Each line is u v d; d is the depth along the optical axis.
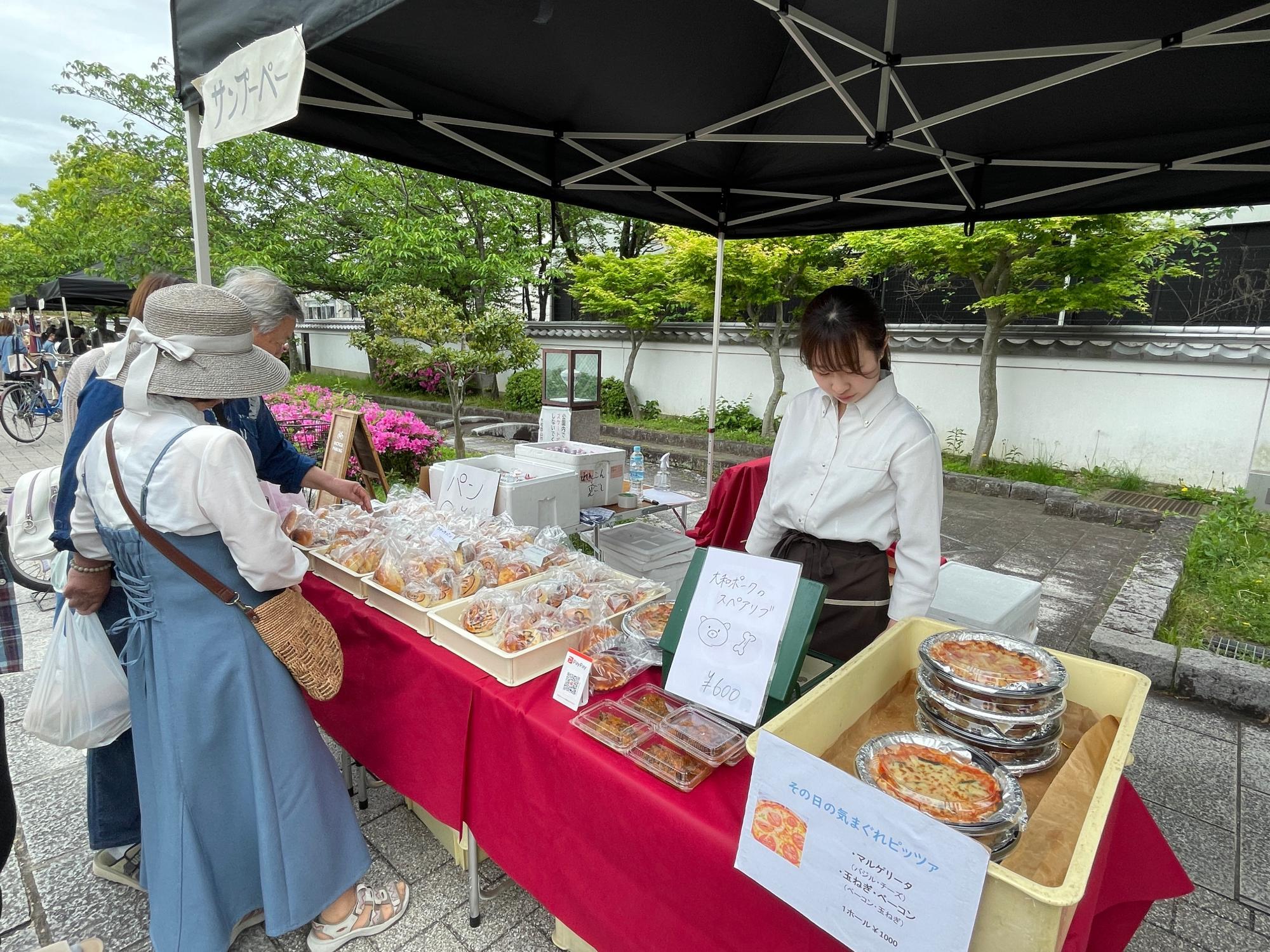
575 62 2.41
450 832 1.98
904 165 3.27
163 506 1.41
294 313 2.13
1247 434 6.52
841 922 0.86
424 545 2.04
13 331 12.89
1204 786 2.56
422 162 3.02
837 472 1.73
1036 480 7.25
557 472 2.94
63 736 1.72
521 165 3.24
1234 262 6.89
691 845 1.12
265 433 2.39
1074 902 0.71
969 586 2.61
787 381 10.01
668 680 1.31
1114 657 3.34
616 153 3.29
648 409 11.59
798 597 1.23
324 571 2.19
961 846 0.74
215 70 1.99
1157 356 6.83
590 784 1.30
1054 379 7.58
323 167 12.70
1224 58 2.12
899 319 9.15
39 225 20.61
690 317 11.35
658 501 3.38
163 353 1.41
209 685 1.50
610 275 10.41
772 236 4.34
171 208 11.57
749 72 2.63
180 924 1.53
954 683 1.13
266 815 1.59
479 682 1.58
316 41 1.60
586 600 1.83
